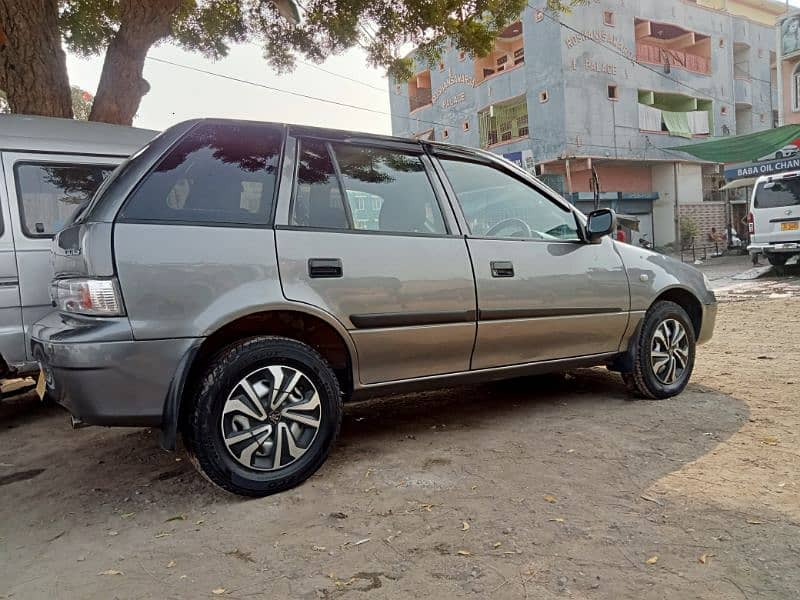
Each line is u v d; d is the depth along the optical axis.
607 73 22.58
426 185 3.41
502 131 25.12
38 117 4.68
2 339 4.14
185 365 2.56
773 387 4.38
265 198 2.88
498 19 10.83
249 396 2.71
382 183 3.26
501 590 1.94
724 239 24.50
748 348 5.89
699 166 25.33
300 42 10.82
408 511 2.54
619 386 4.62
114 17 9.31
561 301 3.65
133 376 2.48
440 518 2.46
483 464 3.05
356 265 2.97
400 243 3.13
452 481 2.84
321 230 2.95
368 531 2.39
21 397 5.45
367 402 4.50
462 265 3.29
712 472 2.84
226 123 2.94
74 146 4.59
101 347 2.43
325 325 2.95
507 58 25.69
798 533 2.24
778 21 19.38
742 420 3.62
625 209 24.67
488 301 3.36
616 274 3.93
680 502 2.53
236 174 2.85
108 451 3.68
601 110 22.47
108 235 2.49
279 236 2.82
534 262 3.57
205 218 2.71
